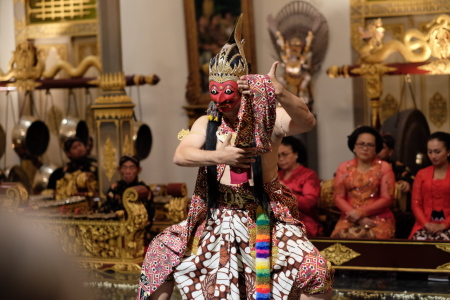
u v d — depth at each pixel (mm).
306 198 5988
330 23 8641
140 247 6023
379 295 5047
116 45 7191
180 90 9469
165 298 3352
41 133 9055
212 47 9172
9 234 592
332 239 5637
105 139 7168
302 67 8391
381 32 6945
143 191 5949
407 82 8578
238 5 8969
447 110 8453
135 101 9672
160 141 9602
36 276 584
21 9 10086
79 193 7566
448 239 5461
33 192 9258
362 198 5770
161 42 9484
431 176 5695
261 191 3141
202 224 3260
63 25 9938
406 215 6324
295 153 6152
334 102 8727
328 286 3109
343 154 8719
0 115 10258
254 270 3174
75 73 7750
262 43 8977
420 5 8328
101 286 5500
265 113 2975
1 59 10195
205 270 3234
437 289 5195
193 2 9188
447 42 6586
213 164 2967
